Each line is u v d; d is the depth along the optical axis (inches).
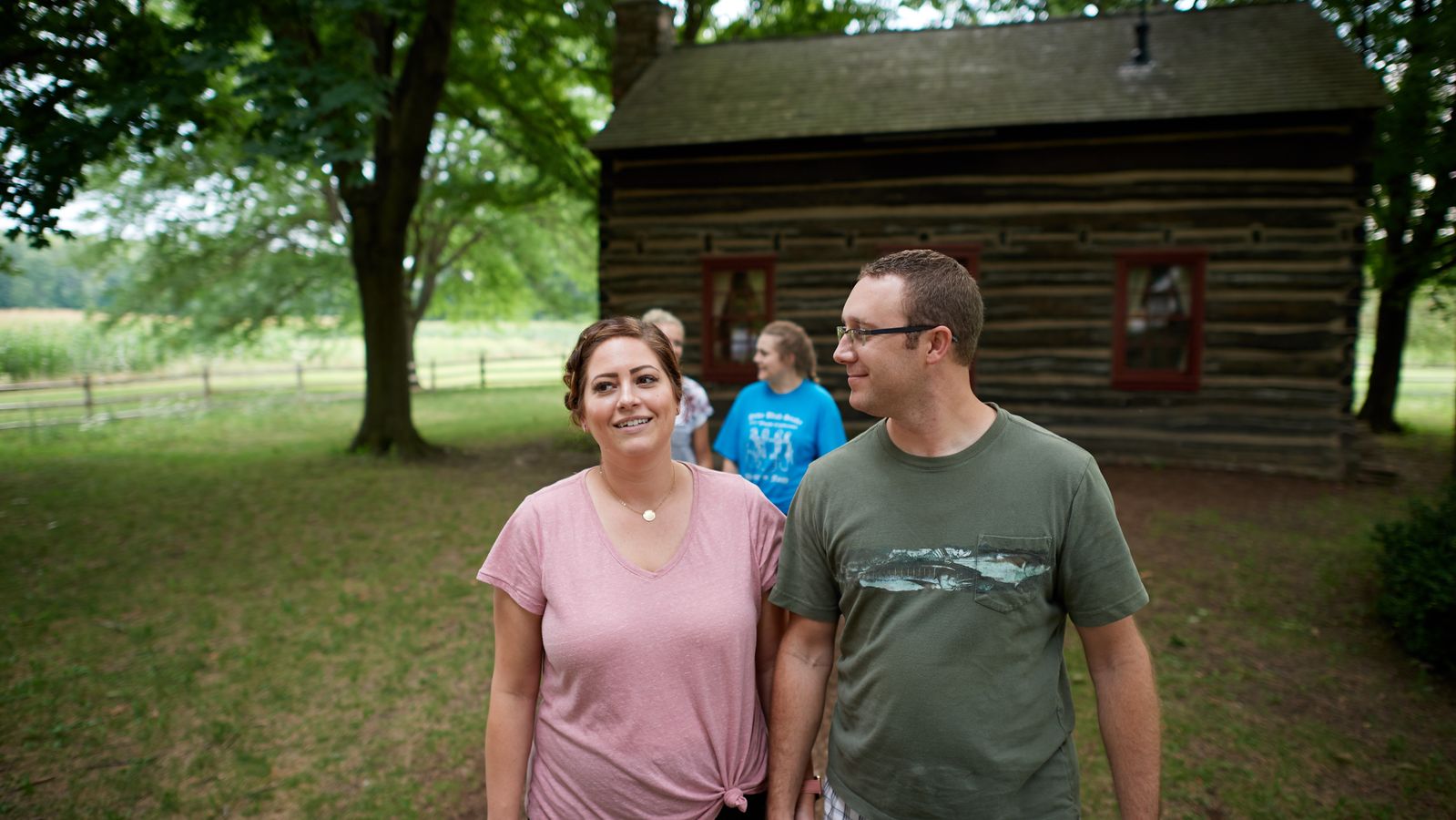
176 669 167.5
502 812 67.5
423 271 925.2
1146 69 386.6
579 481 71.2
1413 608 161.9
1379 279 471.2
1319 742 136.0
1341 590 205.3
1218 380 364.5
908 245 391.5
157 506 315.6
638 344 67.2
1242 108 342.6
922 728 60.7
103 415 657.6
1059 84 388.5
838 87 424.2
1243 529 264.5
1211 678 159.0
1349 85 342.0
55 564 239.9
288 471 389.4
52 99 271.4
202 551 253.0
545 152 546.9
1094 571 60.6
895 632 62.1
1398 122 368.8
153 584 221.5
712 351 415.5
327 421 627.5
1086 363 377.4
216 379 995.3
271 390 851.4
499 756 68.0
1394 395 518.9
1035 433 63.7
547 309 1077.1
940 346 61.7
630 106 442.3
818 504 67.8
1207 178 360.8
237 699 154.9
